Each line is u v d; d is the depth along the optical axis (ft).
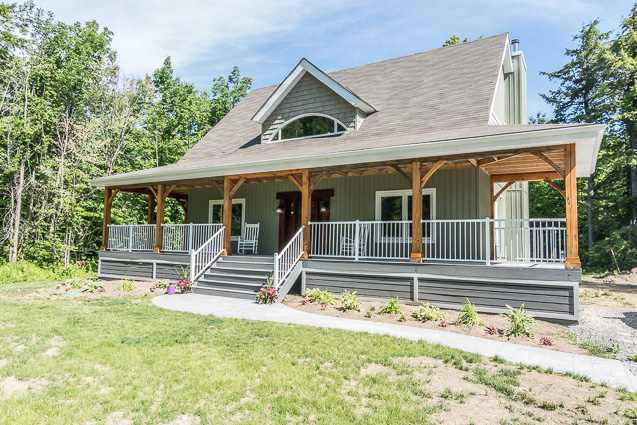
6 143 67.15
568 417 12.39
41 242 66.54
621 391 14.65
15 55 68.18
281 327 23.00
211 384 14.52
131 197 80.89
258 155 44.32
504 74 52.29
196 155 54.49
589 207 81.41
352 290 32.07
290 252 34.09
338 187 43.47
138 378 15.03
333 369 16.28
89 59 85.51
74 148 67.00
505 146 25.89
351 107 42.57
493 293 26.86
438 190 37.63
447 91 41.81
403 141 31.76
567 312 24.68
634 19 75.36
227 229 40.06
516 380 15.43
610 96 76.89
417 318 25.86
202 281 36.73
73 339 20.11
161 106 99.45
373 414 12.39
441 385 14.84
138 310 27.43
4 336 20.71
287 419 12.11
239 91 106.83
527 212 55.16
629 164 72.38
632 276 60.29
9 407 12.60
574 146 25.02
